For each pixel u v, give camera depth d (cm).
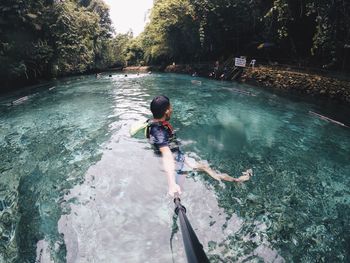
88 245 309
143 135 511
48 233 341
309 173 514
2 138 760
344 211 400
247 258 302
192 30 2473
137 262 280
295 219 376
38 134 767
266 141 677
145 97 1281
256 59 2047
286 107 1071
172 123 806
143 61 4209
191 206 363
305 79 1372
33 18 2070
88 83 2103
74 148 614
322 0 1208
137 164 430
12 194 451
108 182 418
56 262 294
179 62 3078
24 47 2058
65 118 935
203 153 571
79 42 2925
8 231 362
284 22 1642
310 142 683
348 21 1158
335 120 893
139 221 331
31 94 1644
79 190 421
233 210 378
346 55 1307
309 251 320
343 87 1150
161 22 2702
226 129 757
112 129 730
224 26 2127
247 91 1445
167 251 291
